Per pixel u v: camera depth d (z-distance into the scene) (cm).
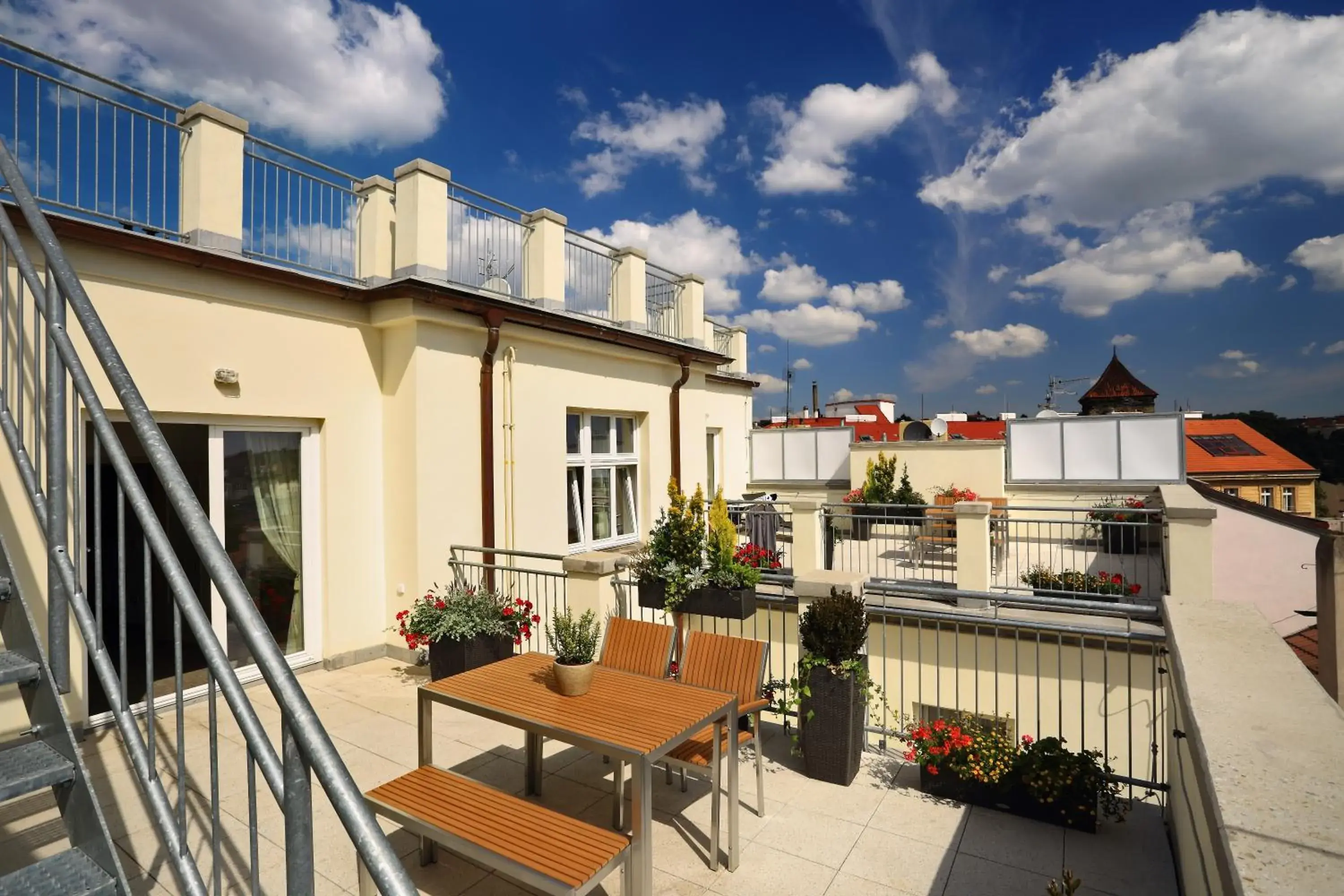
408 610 683
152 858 333
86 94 507
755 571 612
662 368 1092
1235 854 114
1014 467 1494
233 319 579
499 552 640
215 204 564
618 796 367
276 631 630
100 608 211
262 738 153
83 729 477
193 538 160
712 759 346
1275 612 1380
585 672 356
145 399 523
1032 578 853
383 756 466
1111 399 3338
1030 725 632
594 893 322
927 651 675
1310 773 141
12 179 261
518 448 801
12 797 182
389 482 702
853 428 1723
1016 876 337
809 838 370
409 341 687
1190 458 3164
